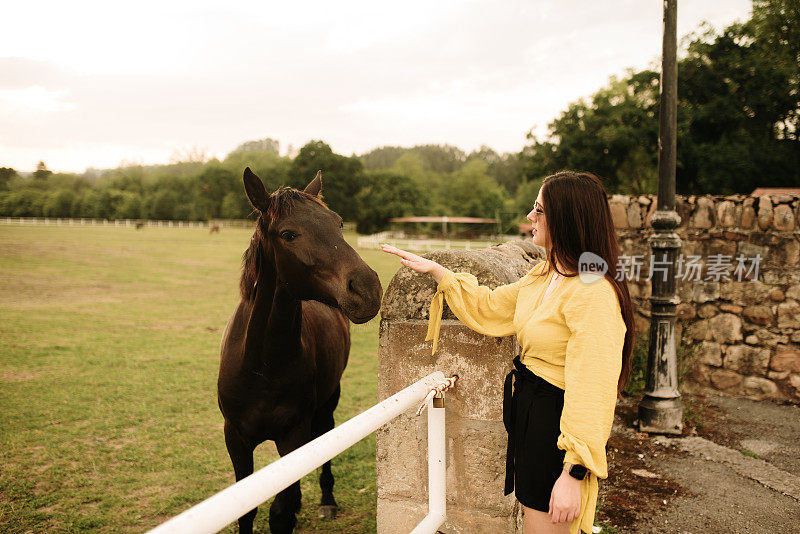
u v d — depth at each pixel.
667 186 4.46
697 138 19.36
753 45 19.16
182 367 6.46
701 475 3.62
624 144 20.59
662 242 4.38
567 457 1.26
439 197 90.44
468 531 1.90
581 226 1.39
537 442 1.42
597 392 1.25
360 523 3.11
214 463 3.86
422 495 1.94
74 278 15.20
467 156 180.50
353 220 66.38
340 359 3.16
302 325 2.62
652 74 20.44
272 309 2.18
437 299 1.73
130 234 41.00
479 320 1.71
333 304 1.95
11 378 5.83
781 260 5.39
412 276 1.92
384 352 1.97
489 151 178.12
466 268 1.84
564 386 1.42
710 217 5.64
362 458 4.04
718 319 5.65
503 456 1.82
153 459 3.90
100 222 60.62
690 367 5.72
